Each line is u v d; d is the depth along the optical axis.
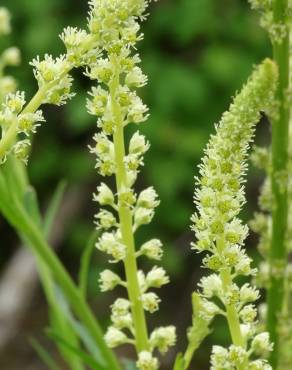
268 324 0.25
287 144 0.25
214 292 0.20
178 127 0.84
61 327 0.28
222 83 0.84
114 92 0.20
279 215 0.25
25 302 0.88
